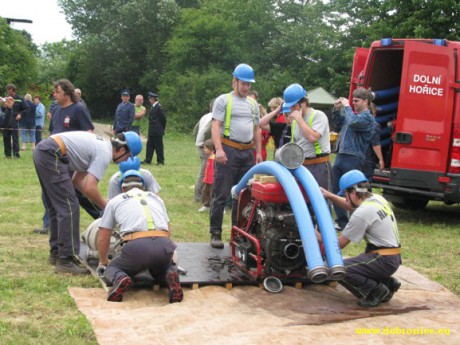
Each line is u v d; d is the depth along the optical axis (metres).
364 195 5.28
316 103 25.31
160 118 16.56
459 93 8.88
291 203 5.16
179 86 38.03
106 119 50.16
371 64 9.98
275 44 39.72
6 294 5.01
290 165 5.39
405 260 7.03
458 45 8.89
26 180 11.97
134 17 46.44
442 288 5.86
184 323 4.46
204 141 9.91
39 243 6.86
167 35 46.53
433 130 8.99
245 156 6.59
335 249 4.99
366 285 5.14
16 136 16.50
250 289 5.42
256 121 6.77
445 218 10.22
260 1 41.62
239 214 5.96
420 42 9.05
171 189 11.83
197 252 6.45
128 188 5.49
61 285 5.34
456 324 4.68
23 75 35.25
